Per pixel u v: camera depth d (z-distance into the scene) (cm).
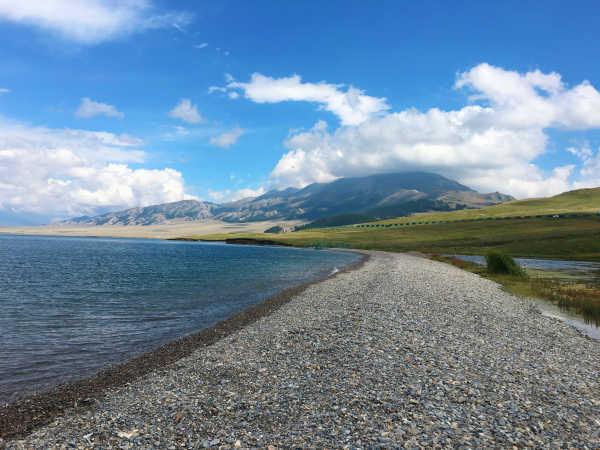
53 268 7512
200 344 2347
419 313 2944
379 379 1631
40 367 1969
